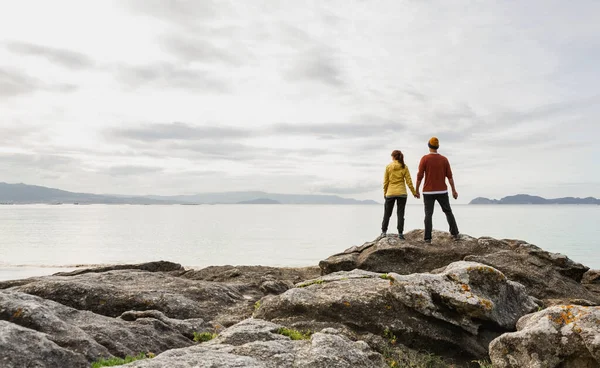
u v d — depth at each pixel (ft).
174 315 38.52
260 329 28.91
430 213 57.88
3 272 111.34
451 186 57.88
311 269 69.97
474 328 33.27
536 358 25.22
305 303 35.88
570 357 24.59
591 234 326.44
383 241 59.16
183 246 233.96
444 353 33.45
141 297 39.91
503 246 56.08
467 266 36.50
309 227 460.55
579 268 50.88
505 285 36.50
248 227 460.14
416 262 55.47
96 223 532.73
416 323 34.09
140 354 26.13
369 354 26.86
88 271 62.95
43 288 39.70
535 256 52.54
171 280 49.14
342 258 59.06
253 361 22.52
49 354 22.77
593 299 47.80
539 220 629.10
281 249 215.92
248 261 164.45
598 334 23.52
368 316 34.71
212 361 21.75
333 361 23.77
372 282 41.06
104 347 26.08
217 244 246.88
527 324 28.14
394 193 59.52
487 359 32.40
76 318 30.68
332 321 34.88
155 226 475.31
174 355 23.13
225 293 46.34
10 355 21.54
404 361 31.35
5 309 26.91
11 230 368.48
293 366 23.13
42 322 26.55
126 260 164.25
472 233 341.00
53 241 257.75
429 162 57.36
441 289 34.30
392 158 60.54
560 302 44.19
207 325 35.19
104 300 39.24
